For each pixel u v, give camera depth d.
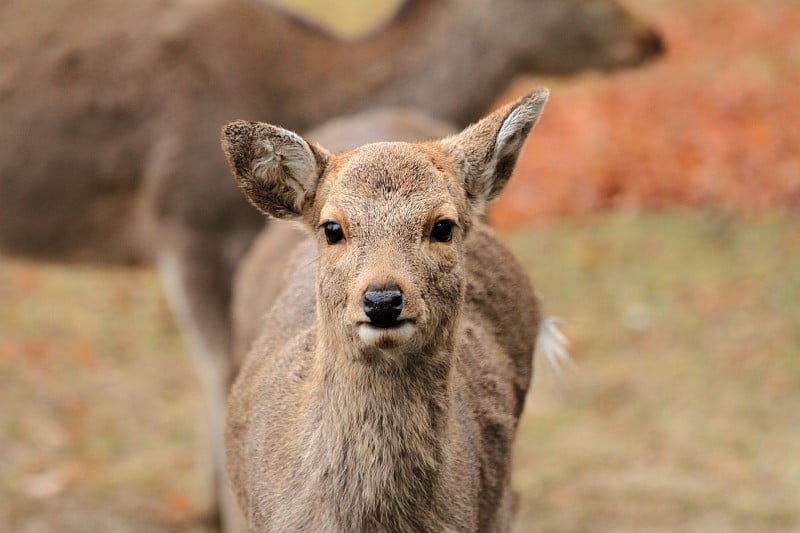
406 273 6.89
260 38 13.05
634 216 21.20
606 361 16.75
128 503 13.25
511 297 9.14
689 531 12.65
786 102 25.12
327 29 13.59
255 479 7.83
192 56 12.73
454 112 13.68
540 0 13.66
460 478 7.49
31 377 16.14
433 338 7.16
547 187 22.98
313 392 7.45
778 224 20.06
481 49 13.64
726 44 28.92
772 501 13.17
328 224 7.22
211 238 12.66
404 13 13.59
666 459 14.23
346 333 7.08
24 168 12.81
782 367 16.09
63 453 14.31
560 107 26.59
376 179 7.20
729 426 14.91
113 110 12.72
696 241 19.94
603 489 13.56
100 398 15.87
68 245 13.10
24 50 12.83
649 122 25.20
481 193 7.80
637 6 31.98
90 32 12.81
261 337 8.97
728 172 22.50
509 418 8.53
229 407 8.89
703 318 17.50
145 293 19.53
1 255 13.25
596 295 18.55
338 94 13.24
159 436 15.02
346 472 7.22
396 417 7.17
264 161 7.60
